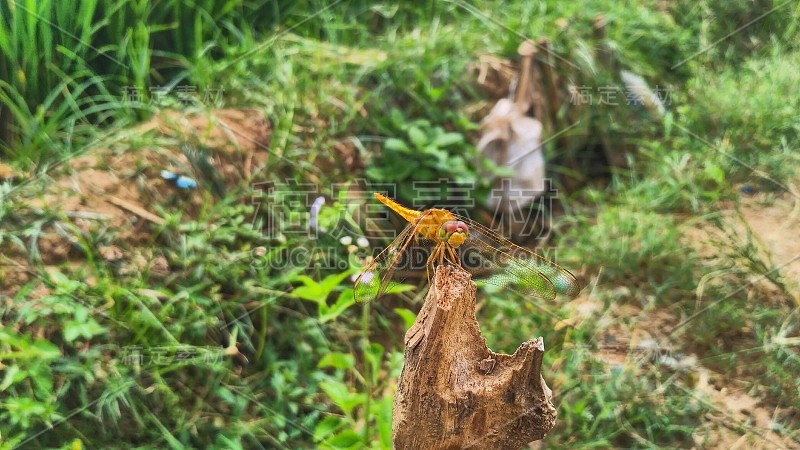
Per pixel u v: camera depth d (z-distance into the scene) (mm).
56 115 5844
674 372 5691
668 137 7395
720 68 8031
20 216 5160
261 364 5496
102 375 4785
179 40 6805
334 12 7582
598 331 5965
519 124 6859
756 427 5359
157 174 5648
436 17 7719
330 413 5371
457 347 3012
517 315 6051
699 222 6828
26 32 5926
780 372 5613
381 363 5875
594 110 7324
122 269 5172
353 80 6875
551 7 7781
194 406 5062
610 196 7133
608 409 5297
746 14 8445
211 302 5332
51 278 4953
